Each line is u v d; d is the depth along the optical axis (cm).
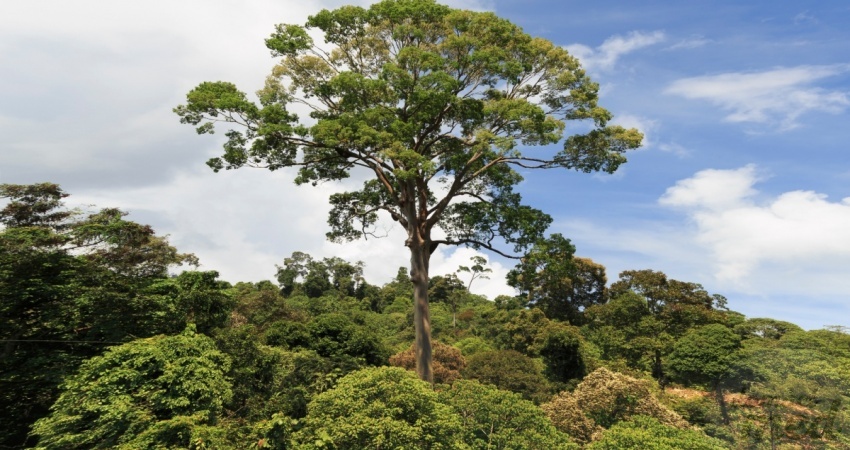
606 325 5097
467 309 6944
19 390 2075
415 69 2405
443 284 7656
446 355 3944
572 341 3838
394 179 2827
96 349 2150
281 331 3419
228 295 2584
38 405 2122
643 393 2658
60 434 1583
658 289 5175
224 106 2247
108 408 1530
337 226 3084
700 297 5284
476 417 2120
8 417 2042
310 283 8350
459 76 2528
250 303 4816
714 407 2500
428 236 2641
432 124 2544
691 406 2822
